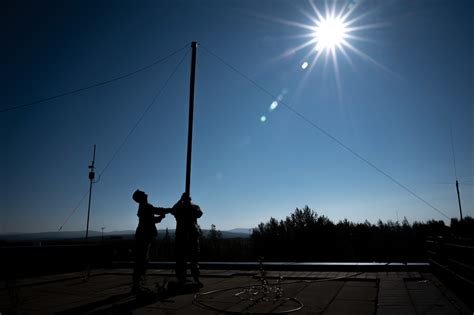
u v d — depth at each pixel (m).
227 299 6.87
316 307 6.02
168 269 12.48
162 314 5.76
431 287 7.38
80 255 13.31
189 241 8.55
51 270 12.17
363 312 5.60
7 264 11.04
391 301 6.16
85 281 9.98
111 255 14.65
